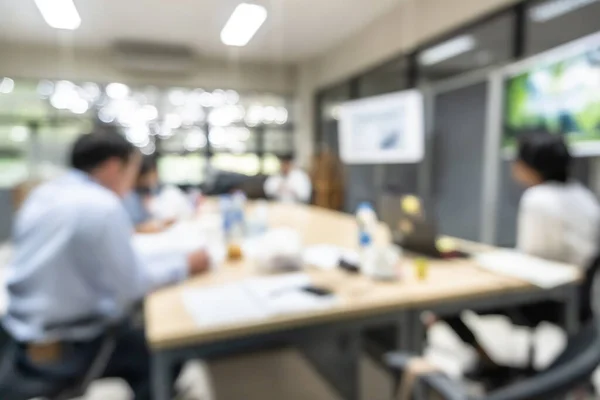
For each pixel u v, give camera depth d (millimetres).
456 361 2012
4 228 4316
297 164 6328
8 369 1126
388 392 1736
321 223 2629
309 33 4844
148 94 5660
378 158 4777
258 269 1493
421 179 4133
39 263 1140
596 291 1468
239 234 2004
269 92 6234
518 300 1335
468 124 3488
